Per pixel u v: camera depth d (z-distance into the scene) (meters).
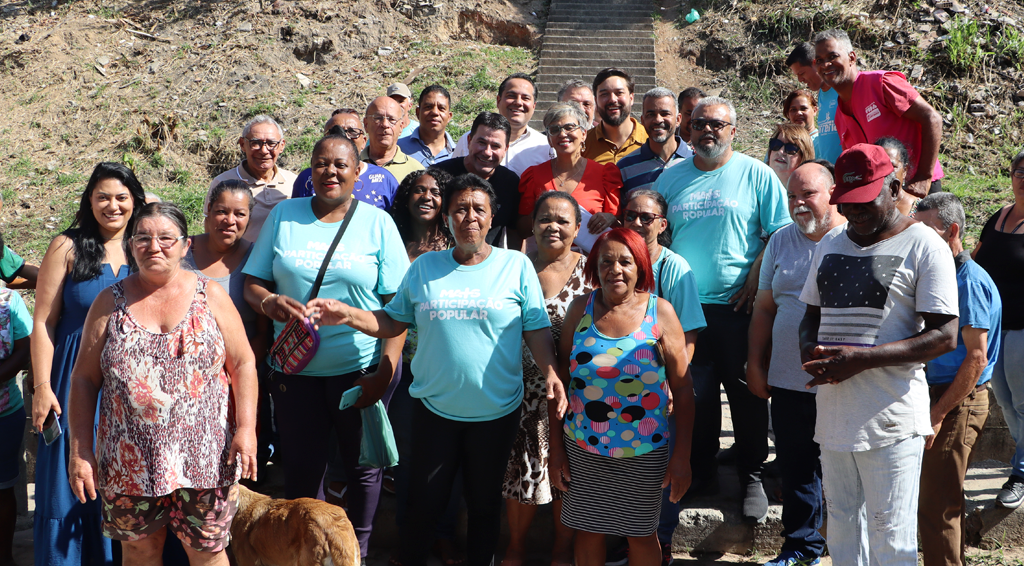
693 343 3.71
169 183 9.70
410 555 3.62
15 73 11.26
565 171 4.53
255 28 11.95
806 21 11.19
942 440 3.74
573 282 3.85
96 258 3.65
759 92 10.73
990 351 3.74
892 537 3.08
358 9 12.38
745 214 4.12
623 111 5.15
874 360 2.93
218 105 10.69
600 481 3.36
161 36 11.95
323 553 3.09
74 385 3.02
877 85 4.51
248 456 3.10
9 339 4.04
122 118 10.51
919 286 2.98
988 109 9.56
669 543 4.00
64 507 3.62
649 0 12.55
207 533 3.12
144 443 2.97
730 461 4.85
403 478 4.09
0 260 4.60
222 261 4.01
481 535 3.62
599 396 3.33
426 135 6.02
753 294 4.09
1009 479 4.50
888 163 3.00
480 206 3.44
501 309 3.46
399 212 4.39
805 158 4.51
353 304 3.73
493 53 11.97
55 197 9.12
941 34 10.52
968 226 7.40
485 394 3.44
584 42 11.73
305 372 3.70
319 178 3.66
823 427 3.21
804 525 3.88
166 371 2.98
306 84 11.16
